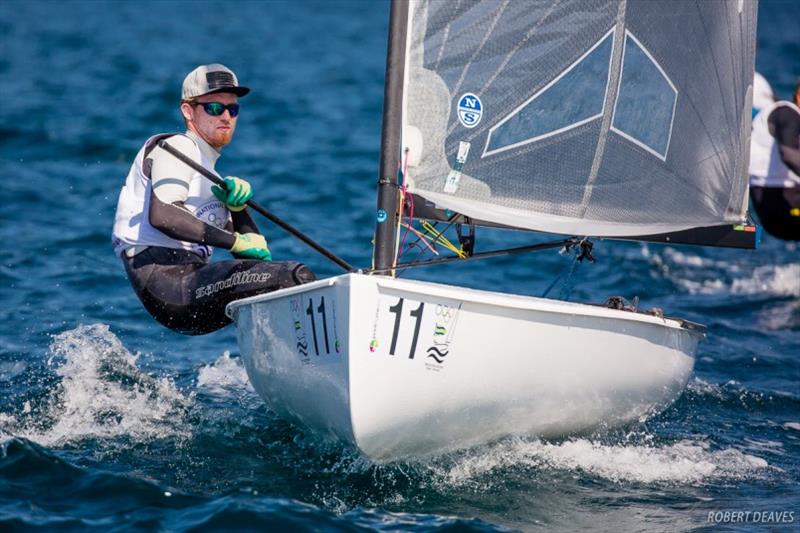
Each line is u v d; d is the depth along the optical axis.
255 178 42.69
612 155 18.27
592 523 15.65
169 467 17.00
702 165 19.05
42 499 15.22
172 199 17.86
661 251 34.72
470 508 15.84
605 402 18.31
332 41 96.69
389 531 14.52
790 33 104.56
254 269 17.86
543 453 18.20
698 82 18.73
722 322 28.11
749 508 16.47
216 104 18.62
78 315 25.95
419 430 16.39
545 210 17.98
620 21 17.86
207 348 24.27
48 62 72.75
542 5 17.27
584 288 30.98
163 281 18.48
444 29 16.75
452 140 17.03
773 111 30.91
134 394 20.58
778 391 22.92
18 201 37.00
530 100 17.47
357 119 57.47
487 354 16.17
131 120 52.78
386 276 16.44
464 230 36.09
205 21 107.12
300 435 18.56
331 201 39.59
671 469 18.06
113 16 106.31
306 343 16.09
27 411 19.34
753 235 19.98
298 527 14.34
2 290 27.64
